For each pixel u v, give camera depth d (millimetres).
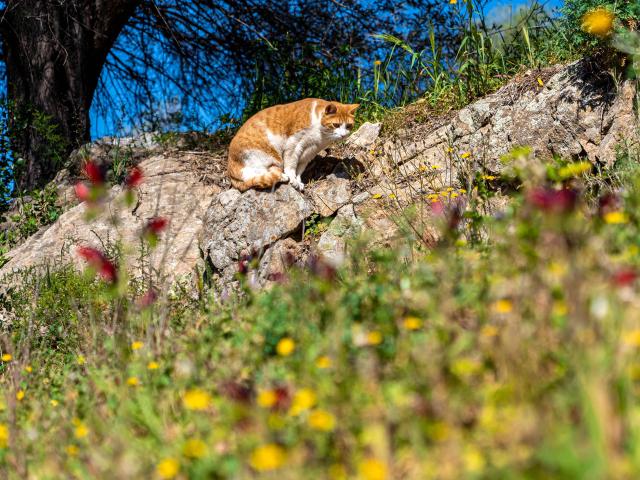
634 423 2016
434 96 8195
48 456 2834
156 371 3336
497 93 7160
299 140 6824
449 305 2781
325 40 12102
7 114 9836
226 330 3475
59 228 7637
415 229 5344
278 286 3854
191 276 6668
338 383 2500
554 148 6262
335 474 2172
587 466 1808
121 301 4301
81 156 9883
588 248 2676
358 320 3078
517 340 2381
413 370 2447
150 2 12062
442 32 11109
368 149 7582
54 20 10953
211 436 2527
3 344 5238
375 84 9102
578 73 6379
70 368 4035
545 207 2645
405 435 2209
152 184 7926
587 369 2092
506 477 1903
